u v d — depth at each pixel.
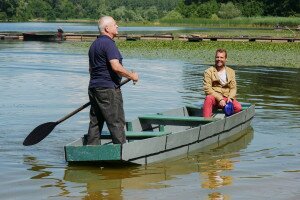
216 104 17.81
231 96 17.83
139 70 36.94
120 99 13.75
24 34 76.19
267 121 19.58
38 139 14.59
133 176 12.73
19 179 12.37
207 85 17.73
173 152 14.59
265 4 195.38
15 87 27.39
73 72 35.06
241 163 13.95
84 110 21.05
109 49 13.48
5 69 36.16
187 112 19.02
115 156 13.05
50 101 23.05
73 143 13.68
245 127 18.34
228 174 12.92
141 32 108.12
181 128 18.42
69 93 25.56
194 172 13.11
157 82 30.47
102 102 13.60
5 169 13.11
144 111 21.14
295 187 11.90
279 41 71.88
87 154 13.26
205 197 11.21
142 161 13.67
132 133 14.64
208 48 60.34
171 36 74.38
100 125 14.05
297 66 41.94
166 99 24.28
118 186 11.95
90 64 13.80
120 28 147.75
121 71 13.44
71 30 123.69
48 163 13.70
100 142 14.34
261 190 11.68
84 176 12.68
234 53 54.34
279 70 38.66
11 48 57.28
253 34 99.00
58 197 11.16
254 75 35.09
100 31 13.84
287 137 17.02
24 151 14.77
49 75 33.16
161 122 16.44
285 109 22.09
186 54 52.41
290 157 14.58
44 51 53.50
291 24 152.62
